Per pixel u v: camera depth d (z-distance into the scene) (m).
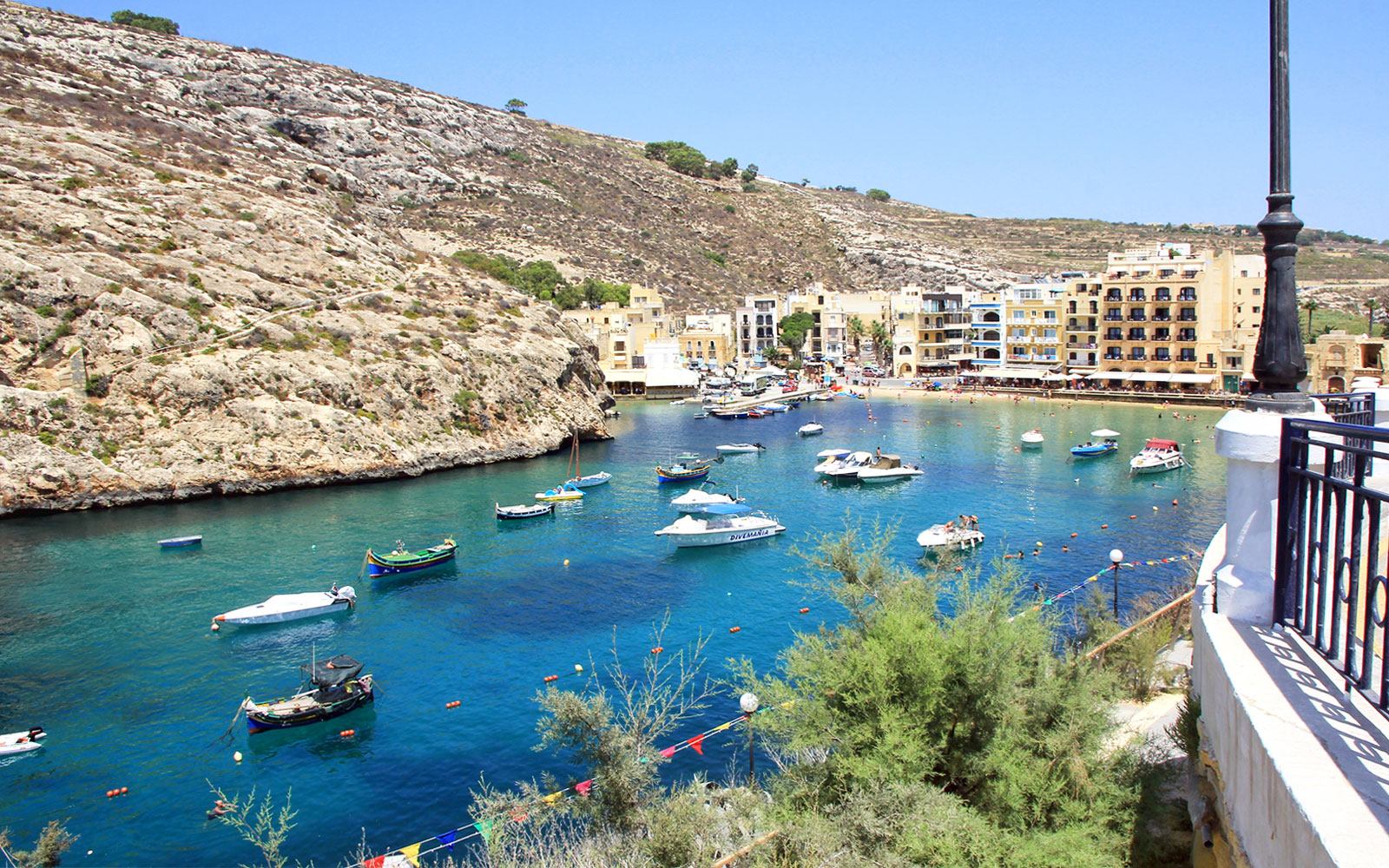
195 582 60.16
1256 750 7.35
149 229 109.69
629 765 20.19
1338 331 140.50
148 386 90.62
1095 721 17.98
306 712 38.78
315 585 59.34
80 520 78.94
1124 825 15.62
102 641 49.72
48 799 33.62
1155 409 138.25
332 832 31.17
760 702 24.16
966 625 19.38
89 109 132.25
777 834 17.44
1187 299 149.25
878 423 135.12
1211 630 9.64
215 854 30.14
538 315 139.38
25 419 83.69
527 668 44.88
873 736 18.05
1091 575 56.25
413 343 112.56
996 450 107.12
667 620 51.25
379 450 98.88
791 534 70.38
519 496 87.69
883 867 15.27
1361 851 5.36
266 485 91.50
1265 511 9.81
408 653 47.38
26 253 94.31
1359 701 7.59
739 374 196.50
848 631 20.92
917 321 193.25
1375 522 7.29
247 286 109.62
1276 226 9.85
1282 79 9.70
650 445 121.12
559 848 22.50
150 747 37.47
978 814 16.70
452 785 34.12
